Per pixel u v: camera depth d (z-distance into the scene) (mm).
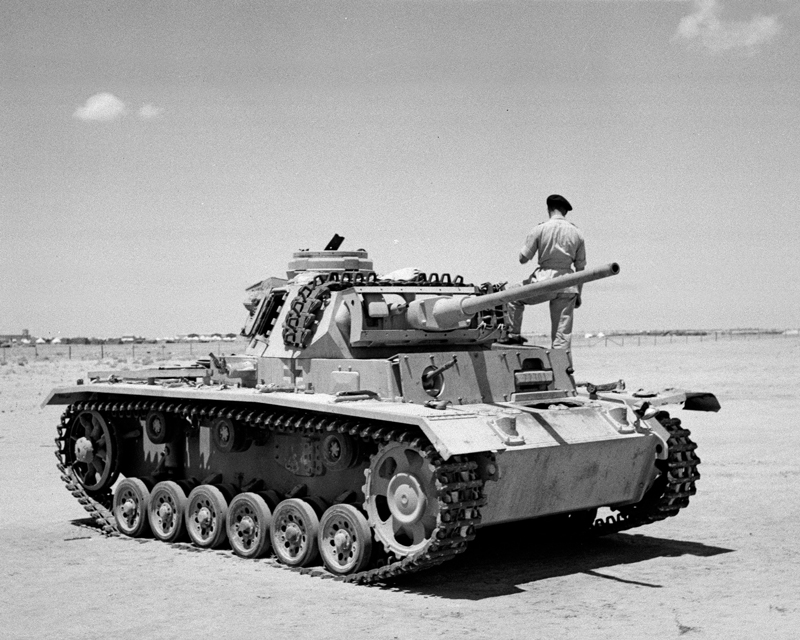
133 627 11570
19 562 15305
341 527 14094
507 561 14984
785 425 31094
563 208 17250
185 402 17016
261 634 11156
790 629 11078
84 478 19609
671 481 15242
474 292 16125
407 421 12867
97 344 153125
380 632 11180
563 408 14695
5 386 50750
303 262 18562
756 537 16266
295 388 15586
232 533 15797
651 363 64750
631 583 13453
